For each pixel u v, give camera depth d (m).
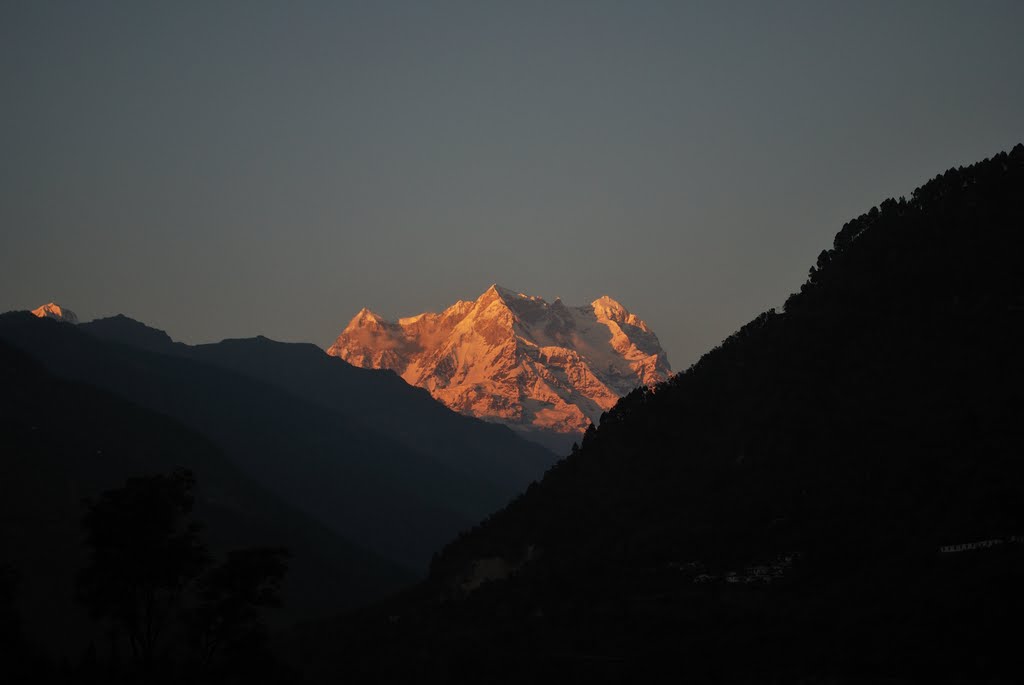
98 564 177.00
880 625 187.38
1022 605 181.75
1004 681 167.62
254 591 180.50
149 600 180.88
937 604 187.50
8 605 198.25
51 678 178.50
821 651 184.75
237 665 178.38
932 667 173.62
